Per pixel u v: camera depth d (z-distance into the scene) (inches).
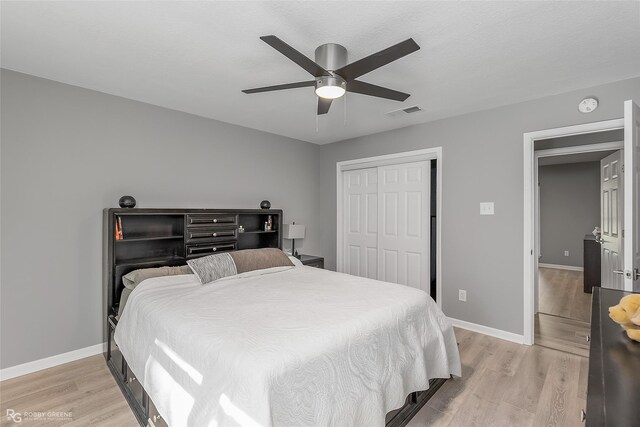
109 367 99.6
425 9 65.0
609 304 55.7
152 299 85.4
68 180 103.6
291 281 107.1
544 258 270.1
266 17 67.8
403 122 145.6
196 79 100.0
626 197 79.4
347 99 116.6
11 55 84.6
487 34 74.2
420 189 150.9
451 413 77.5
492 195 125.7
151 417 70.8
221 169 145.0
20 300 95.3
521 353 110.0
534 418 75.5
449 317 138.2
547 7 64.4
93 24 70.6
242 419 47.9
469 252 132.2
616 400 27.0
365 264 174.7
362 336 65.9
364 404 61.4
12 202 93.7
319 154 196.2
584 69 92.0
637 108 83.3
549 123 112.6
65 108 102.7
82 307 106.9
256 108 127.2
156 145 123.9
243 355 53.2
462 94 111.4
